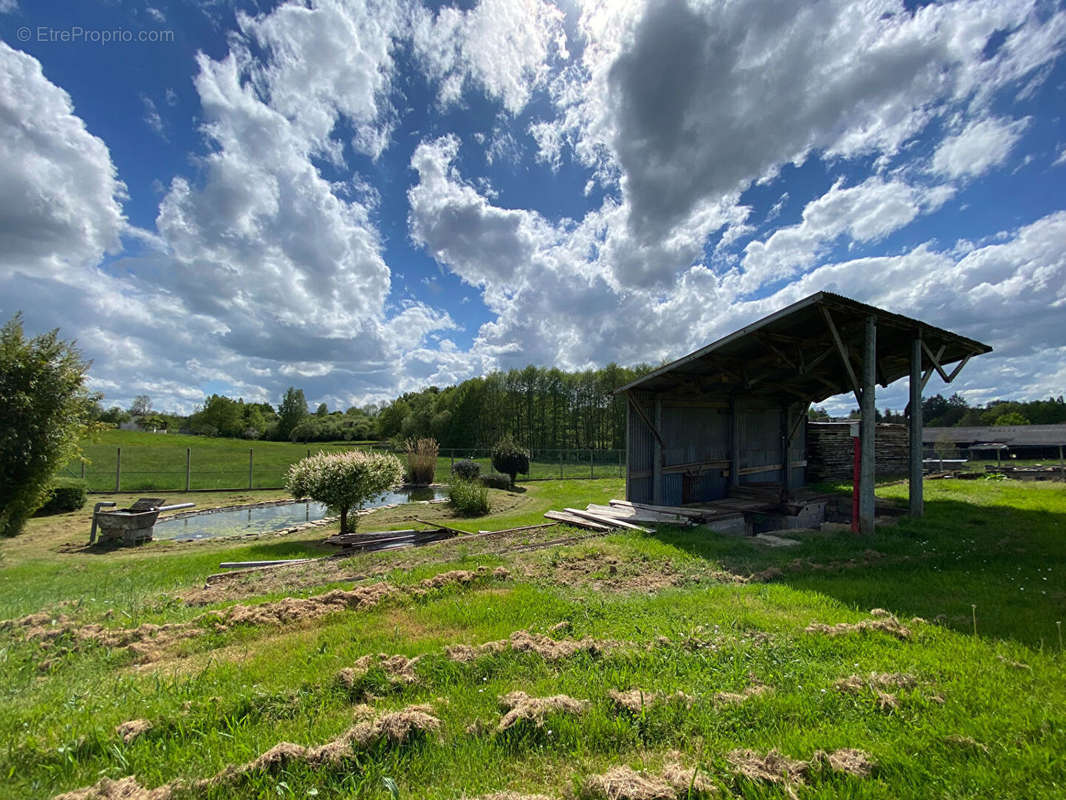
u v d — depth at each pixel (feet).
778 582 17.80
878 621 13.01
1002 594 15.74
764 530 36.65
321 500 32.09
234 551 27.73
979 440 130.72
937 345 35.53
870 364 27.20
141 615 15.33
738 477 41.50
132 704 9.16
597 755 7.51
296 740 7.91
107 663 11.71
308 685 9.77
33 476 28.96
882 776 6.81
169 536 35.06
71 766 7.26
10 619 14.84
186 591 18.56
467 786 6.81
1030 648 11.37
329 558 24.06
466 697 9.23
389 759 7.29
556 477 76.59
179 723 8.27
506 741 7.76
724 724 8.14
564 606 14.94
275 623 14.12
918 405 31.89
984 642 11.67
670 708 8.51
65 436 30.19
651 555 21.65
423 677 10.05
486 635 12.57
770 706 8.63
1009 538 24.77
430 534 30.37
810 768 6.88
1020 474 61.98
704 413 39.24
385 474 33.32
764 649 11.28
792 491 42.83
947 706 8.67
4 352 27.91
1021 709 8.47
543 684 9.70
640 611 14.47
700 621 13.43
